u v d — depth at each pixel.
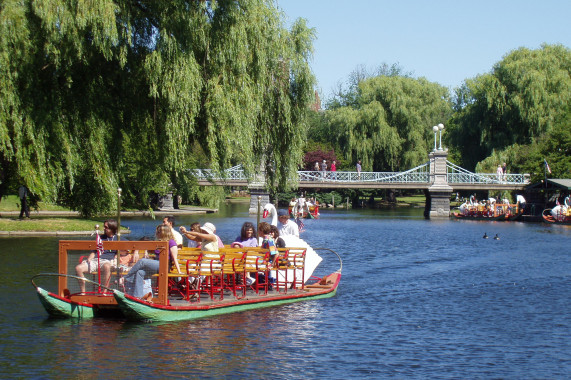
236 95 21.30
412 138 75.12
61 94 19.67
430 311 14.46
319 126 90.31
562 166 61.00
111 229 13.73
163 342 11.23
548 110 65.88
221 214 62.28
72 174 19.67
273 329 12.41
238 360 10.22
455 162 85.12
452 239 36.25
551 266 23.30
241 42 21.23
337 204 91.69
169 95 19.64
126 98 21.06
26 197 38.84
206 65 21.44
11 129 19.31
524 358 10.55
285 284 15.73
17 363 9.89
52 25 17.88
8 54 18.20
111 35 18.33
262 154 25.56
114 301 12.97
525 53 69.81
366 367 9.95
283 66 24.67
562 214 54.44
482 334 12.20
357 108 83.69
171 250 13.34
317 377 9.43
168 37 19.73
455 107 88.56
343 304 15.22
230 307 13.91
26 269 20.36
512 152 67.00
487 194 81.31
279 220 19.77
